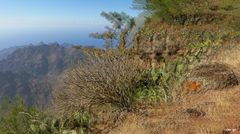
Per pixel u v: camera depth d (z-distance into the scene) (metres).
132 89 10.84
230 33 18.98
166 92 10.84
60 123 10.19
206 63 11.83
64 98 10.60
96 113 10.38
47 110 10.88
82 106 10.46
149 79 11.56
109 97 10.32
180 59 13.61
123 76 10.61
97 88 10.35
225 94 9.58
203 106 9.05
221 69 10.73
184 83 10.76
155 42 18.34
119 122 9.77
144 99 10.61
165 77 11.41
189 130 7.91
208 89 10.24
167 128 8.28
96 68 10.60
